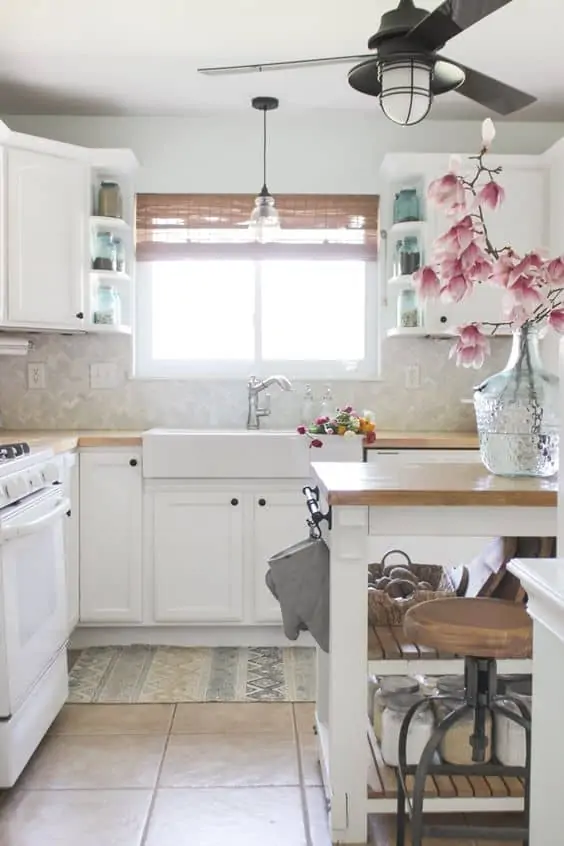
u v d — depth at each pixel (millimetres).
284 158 4090
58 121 4039
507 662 2182
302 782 2365
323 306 4207
